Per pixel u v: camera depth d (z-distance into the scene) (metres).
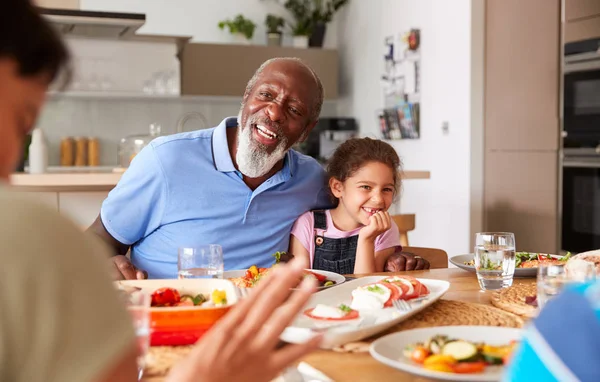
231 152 1.88
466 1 4.15
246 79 5.34
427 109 4.61
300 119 1.81
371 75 5.38
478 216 4.19
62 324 0.44
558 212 4.17
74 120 5.33
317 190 1.99
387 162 1.92
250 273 1.43
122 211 1.84
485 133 4.16
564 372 0.50
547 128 4.15
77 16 3.95
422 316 1.09
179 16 5.52
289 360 0.60
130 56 5.01
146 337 0.80
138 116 5.50
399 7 4.91
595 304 0.53
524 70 4.18
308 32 5.59
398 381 0.81
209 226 1.83
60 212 0.48
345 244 1.93
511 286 1.37
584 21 3.81
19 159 0.52
